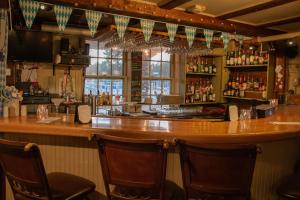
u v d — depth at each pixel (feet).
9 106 7.39
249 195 5.08
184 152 4.83
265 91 17.31
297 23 14.37
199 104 19.79
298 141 7.83
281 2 10.52
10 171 5.20
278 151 7.17
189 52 14.64
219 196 4.87
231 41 14.97
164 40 12.76
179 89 19.77
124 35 11.75
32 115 7.81
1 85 8.18
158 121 7.30
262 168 6.84
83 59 15.99
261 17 13.37
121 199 5.19
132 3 10.36
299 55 16.93
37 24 15.05
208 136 5.47
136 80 18.81
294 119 8.10
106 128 5.87
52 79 16.25
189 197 5.07
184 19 11.76
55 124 6.31
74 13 13.29
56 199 5.26
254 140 5.64
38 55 15.03
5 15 8.38
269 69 16.92
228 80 20.31
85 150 6.74
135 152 4.79
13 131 6.18
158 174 4.82
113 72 18.65
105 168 5.14
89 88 17.88
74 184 5.84
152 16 10.96
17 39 14.48
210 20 12.68
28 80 15.60
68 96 16.14
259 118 8.71
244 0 10.82
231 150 4.46
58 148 6.77
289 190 5.82
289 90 16.62
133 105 16.83
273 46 16.56
